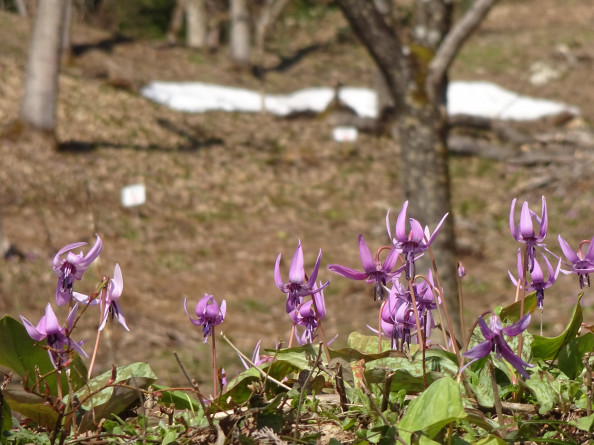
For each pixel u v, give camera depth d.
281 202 22.41
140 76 32.72
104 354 11.54
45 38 22.67
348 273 2.36
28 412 2.47
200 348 12.62
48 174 20.83
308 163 25.80
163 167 23.45
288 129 29.67
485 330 2.01
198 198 21.78
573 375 2.69
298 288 2.39
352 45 44.69
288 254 18.61
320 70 39.50
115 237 18.12
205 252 18.14
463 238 20.27
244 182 23.55
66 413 2.34
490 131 30.75
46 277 14.84
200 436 2.41
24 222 17.83
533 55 41.88
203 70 35.66
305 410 2.52
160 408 2.61
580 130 28.17
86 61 33.22
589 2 52.22
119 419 2.51
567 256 2.37
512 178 25.20
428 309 2.56
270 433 2.30
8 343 2.64
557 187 23.36
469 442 2.24
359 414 2.47
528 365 2.01
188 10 42.47
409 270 2.34
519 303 2.71
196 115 29.91
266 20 40.75
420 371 2.48
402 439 2.14
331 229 20.59
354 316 14.16
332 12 48.84
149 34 47.91
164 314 14.27
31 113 22.70
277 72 38.44
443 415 2.07
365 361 2.58
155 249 17.91
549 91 36.91
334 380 2.51
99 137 24.84
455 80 38.69
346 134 25.25
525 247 2.40
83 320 13.08
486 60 41.69
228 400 2.70
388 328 2.65
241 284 16.62
